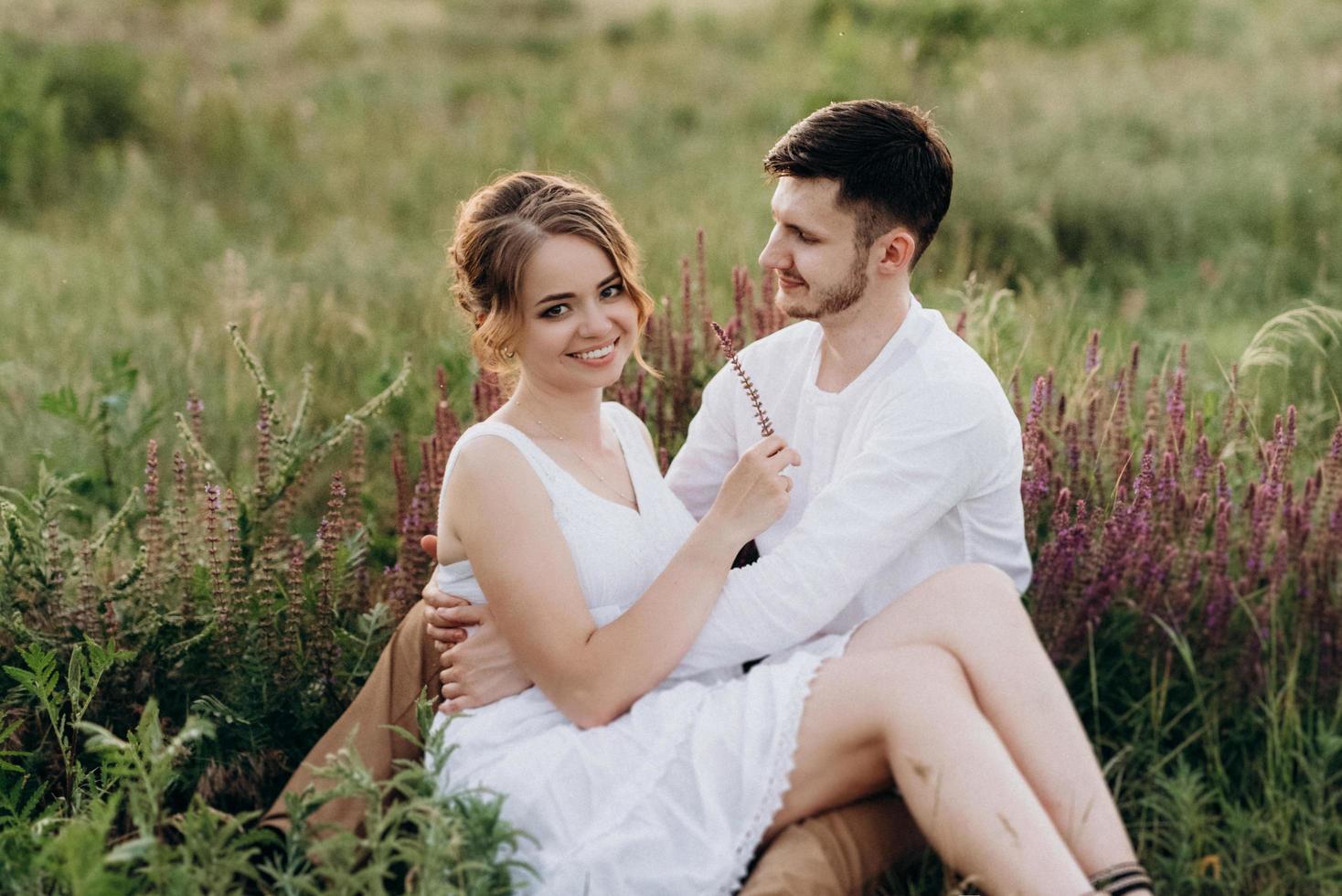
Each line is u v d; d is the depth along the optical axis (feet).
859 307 8.10
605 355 7.86
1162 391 10.25
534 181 7.96
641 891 6.62
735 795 6.84
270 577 8.80
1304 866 7.72
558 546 7.56
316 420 13.23
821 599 7.63
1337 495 9.18
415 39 42.06
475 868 6.23
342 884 6.08
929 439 7.79
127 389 12.37
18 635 8.56
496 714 7.52
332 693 8.82
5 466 12.01
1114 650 9.27
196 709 8.20
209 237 21.09
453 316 13.89
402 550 9.64
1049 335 13.07
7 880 6.54
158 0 41.60
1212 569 9.04
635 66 35.60
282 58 38.52
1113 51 29.71
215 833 6.43
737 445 9.26
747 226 17.90
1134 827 8.13
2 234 20.79
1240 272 17.04
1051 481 9.82
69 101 26.58
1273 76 26.20
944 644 7.18
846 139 7.74
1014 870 6.18
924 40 28.89
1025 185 20.12
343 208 23.32
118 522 9.39
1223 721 8.94
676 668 7.64
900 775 6.68
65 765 8.15
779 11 39.34
